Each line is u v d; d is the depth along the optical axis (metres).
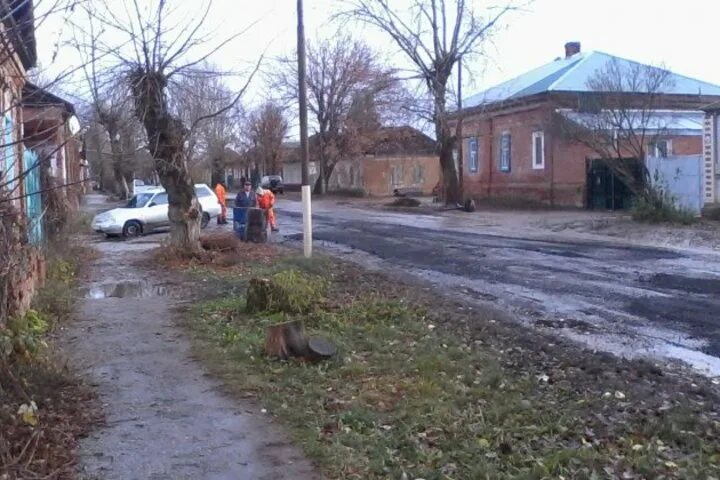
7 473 5.15
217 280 14.81
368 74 57.09
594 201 36.16
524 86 42.94
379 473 5.41
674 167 27.78
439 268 16.88
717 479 5.16
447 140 40.28
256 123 68.69
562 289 13.75
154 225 26.98
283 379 7.75
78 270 16.33
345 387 7.49
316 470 5.51
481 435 6.07
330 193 64.75
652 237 22.66
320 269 15.73
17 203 8.38
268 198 26.69
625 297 12.80
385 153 64.50
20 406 6.09
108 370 8.21
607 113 27.64
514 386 7.42
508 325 10.61
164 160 17.72
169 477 5.41
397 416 6.56
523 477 5.18
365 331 9.88
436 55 38.81
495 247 21.08
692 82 40.72
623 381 7.71
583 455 5.53
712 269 16.00
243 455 5.80
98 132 14.87
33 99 5.27
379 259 18.77
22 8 4.64
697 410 6.76
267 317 10.69
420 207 41.84
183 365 8.41
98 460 5.71
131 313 11.49
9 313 7.93
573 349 9.15
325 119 60.88
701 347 9.39
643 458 5.47
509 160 42.97
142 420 6.59
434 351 8.71
